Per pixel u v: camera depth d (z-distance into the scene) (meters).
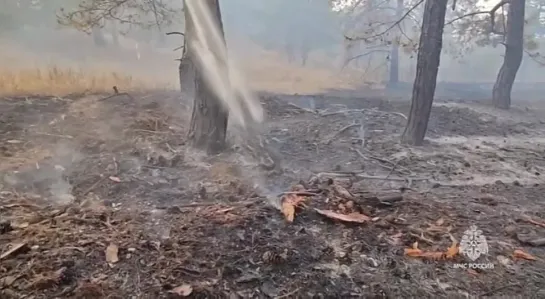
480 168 5.80
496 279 2.86
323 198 4.07
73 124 6.75
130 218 3.53
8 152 5.27
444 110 10.03
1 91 8.59
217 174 4.80
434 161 6.03
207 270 2.79
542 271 2.97
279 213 3.71
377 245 3.23
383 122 8.32
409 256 3.10
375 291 2.67
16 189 4.11
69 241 3.05
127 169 4.85
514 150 7.00
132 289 2.56
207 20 5.45
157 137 6.30
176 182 4.52
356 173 5.27
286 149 6.26
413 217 3.79
